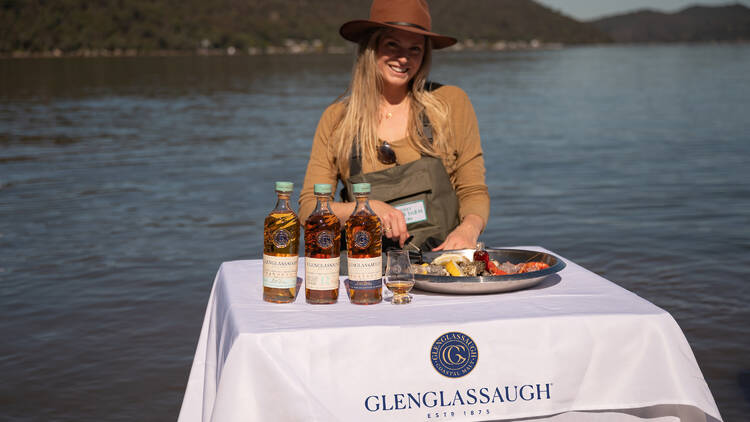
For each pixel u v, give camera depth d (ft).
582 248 14.82
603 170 25.07
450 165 6.47
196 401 5.56
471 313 4.28
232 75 141.69
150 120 48.80
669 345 4.19
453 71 139.74
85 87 100.07
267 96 76.13
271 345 3.92
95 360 9.46
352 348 4.00
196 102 68.03
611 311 4.29
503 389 4.13
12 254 14.75
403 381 4.03
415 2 6.14
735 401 7.99
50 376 8.96
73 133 40.14
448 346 4.06
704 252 14.30
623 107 54.03
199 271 13.52
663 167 25.48
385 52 6.13
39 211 18.94
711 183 22.11
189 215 18.44
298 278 5.32
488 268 4.99
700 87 79.00
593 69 145.48
